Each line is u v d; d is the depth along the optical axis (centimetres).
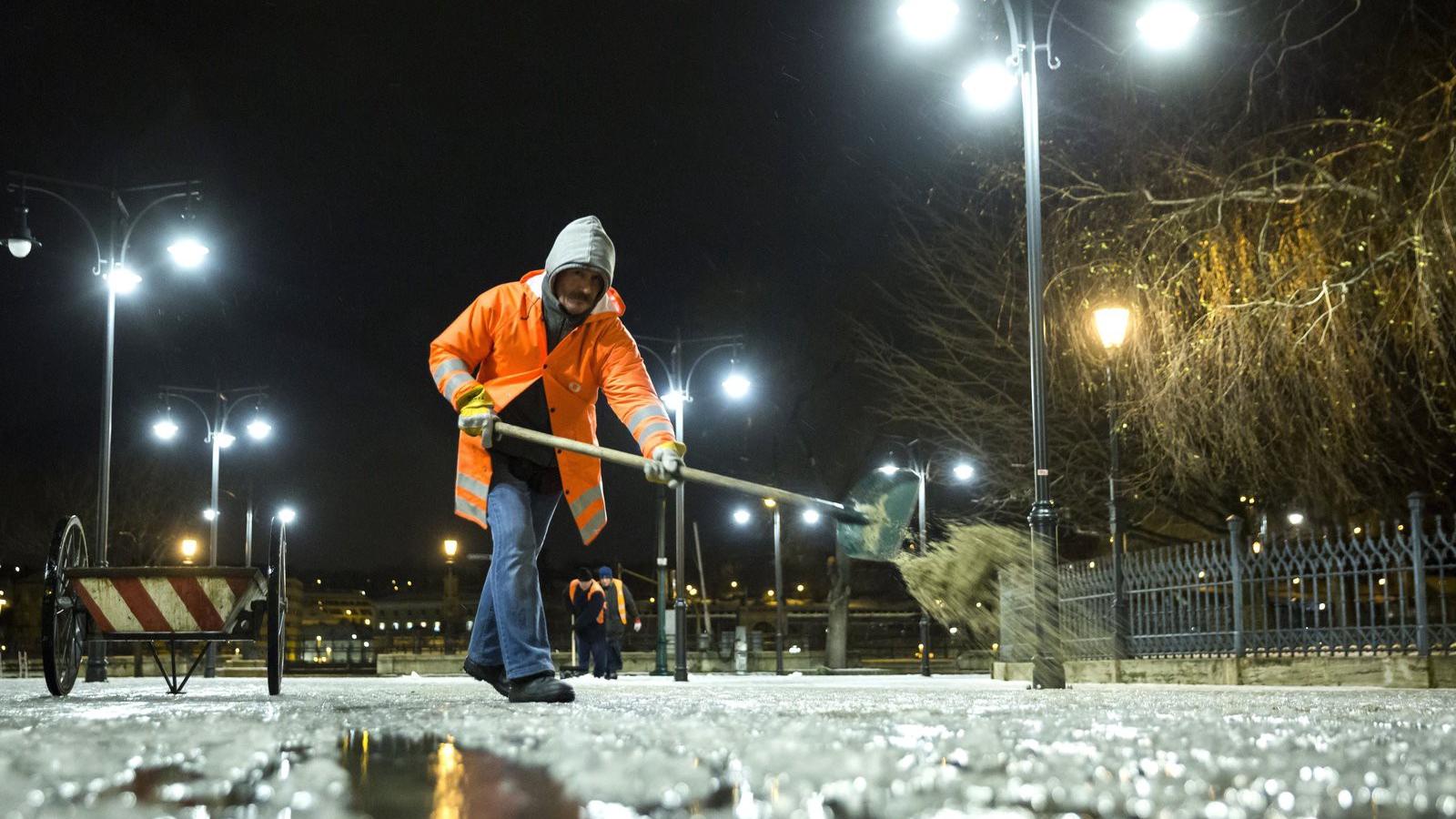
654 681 2459
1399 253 1778
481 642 648
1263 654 1419
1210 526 2912
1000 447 3128
